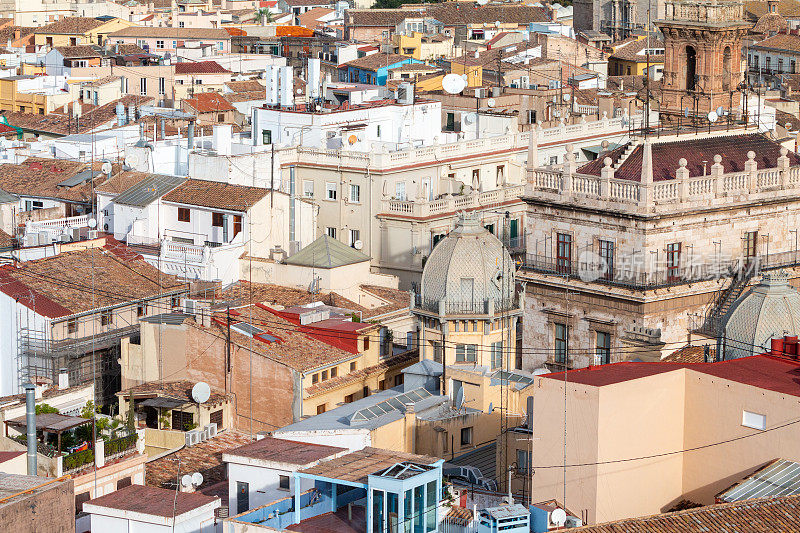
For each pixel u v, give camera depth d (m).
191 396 161.25
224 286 195.00
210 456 150.38
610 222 161.50
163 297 190.12
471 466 149.88
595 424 122.88
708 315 162.00
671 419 127.50
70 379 179.25
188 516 122.81
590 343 163.62
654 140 169.88
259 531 115.75
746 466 124.69
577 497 124.38
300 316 177.38
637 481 126.00
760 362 131.50
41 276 188.12
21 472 133.38
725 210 163.50
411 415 152.75
